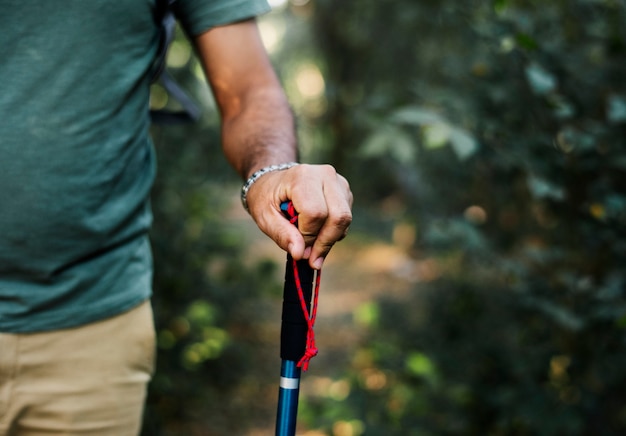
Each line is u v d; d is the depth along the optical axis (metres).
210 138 4.22
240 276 5.18
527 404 2.39
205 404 4.14
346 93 4.12
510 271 2.24
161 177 3.67
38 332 1.26
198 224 4.32
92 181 1.22
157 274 3.69
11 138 1.16
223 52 1.37
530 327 2.52
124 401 1.36
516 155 2.11
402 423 2.97
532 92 2.12
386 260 8.21
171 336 3.76
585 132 2.07
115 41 1.20
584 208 2.16
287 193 1.05
